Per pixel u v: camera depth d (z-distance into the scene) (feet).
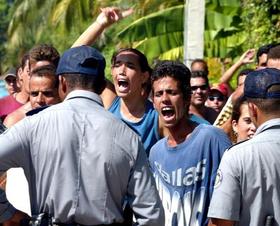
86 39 50.93
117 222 36.14
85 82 36.58
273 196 35.53
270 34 95.35
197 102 61.05
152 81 42.04
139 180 36.11
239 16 106.83
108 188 35.81
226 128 47.32
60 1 139.85
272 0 94.63
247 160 35.58
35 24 178.19
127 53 46.11
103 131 35.96
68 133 35.83
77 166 35.73
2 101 55.62
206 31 107.96
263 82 36.01
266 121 36.14
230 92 69.26
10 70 62.80
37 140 35.96
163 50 111.96
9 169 38.11
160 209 36.40
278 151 35.65
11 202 38.65
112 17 51.03
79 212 35.65
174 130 41.52
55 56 48.70
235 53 107.24
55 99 45.11
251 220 35.73
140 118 46.11
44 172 35.94
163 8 119.14
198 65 65.82
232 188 35.63
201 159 40.91
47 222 35.94
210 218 36.29
